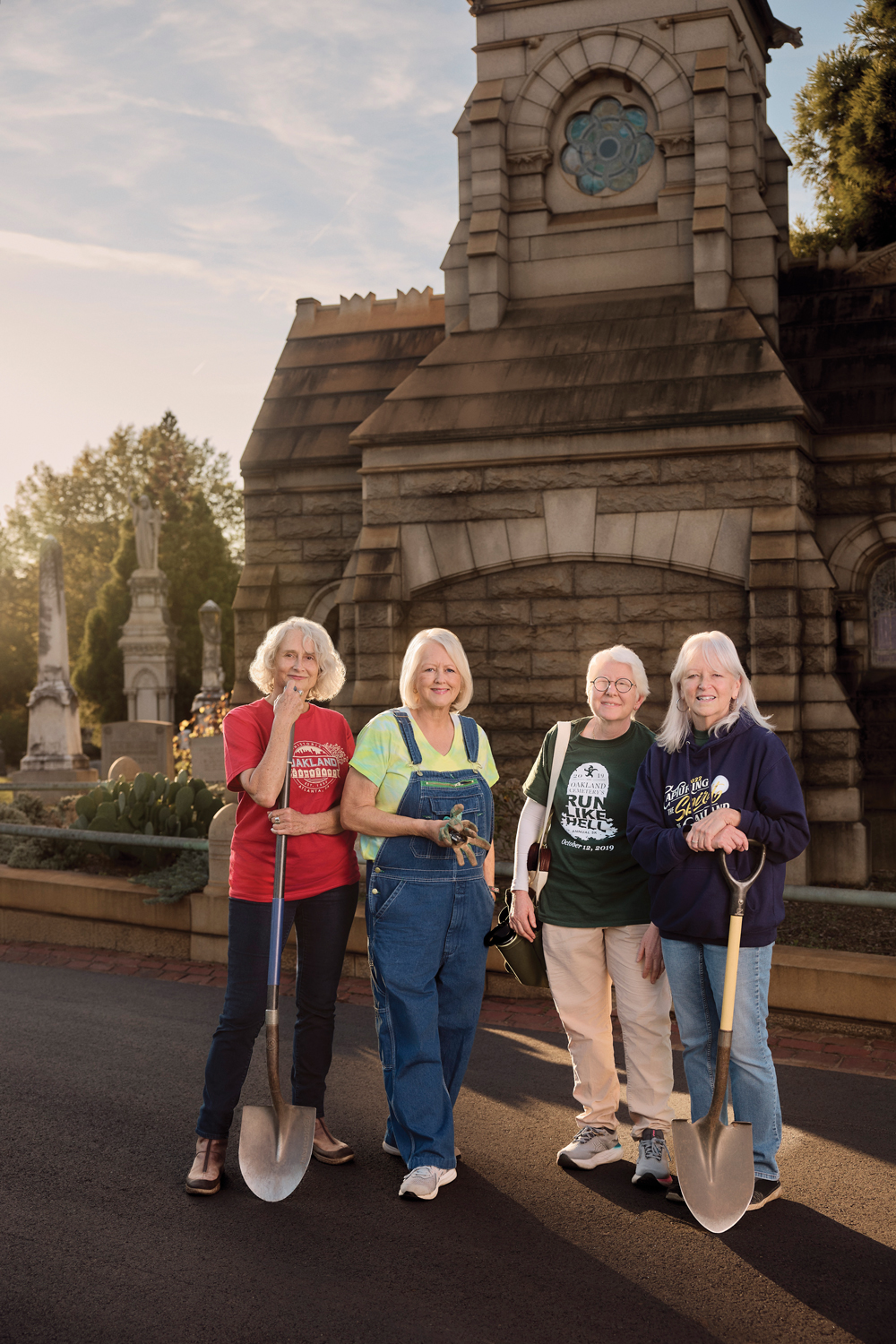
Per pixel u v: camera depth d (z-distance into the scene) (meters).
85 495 55.19
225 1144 3.94
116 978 6.97
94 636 40.50
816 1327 2.98
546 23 10.48
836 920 7.40
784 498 9.05
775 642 8.91
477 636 9.89
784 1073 5.02
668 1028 4.00
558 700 9.67
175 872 7.71
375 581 9.90
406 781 3.95
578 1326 2.99
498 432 9.53
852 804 8.98
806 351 10.46
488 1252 3.41
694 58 10.09
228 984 3.99
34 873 8.24
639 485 9.37
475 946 4.00
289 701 3.94
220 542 43.94
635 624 9.48
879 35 21.19
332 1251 3.42
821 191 22.47
